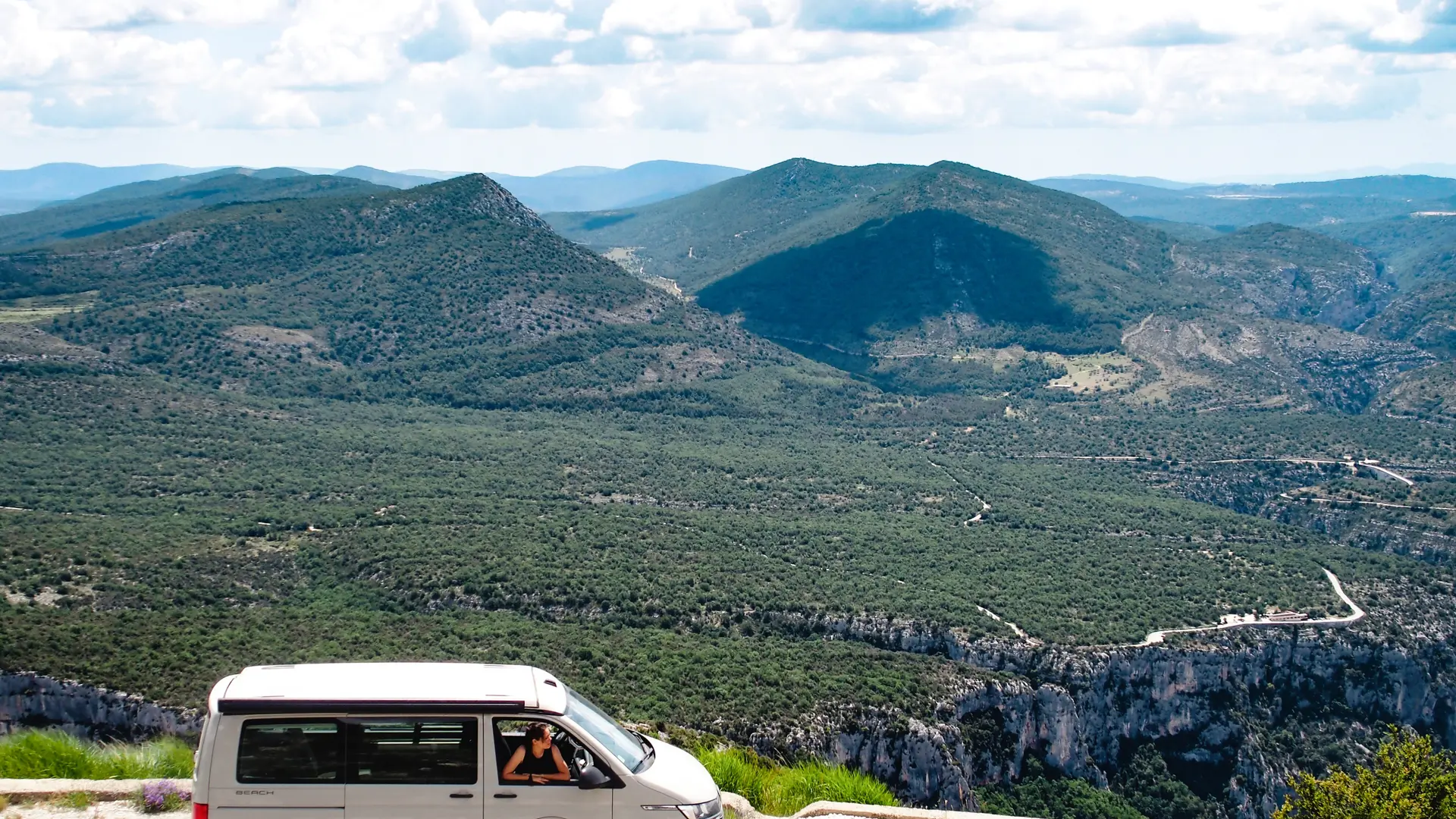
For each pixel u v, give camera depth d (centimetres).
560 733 2064
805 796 2817
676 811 2070
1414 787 3816
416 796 1997
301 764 1981
